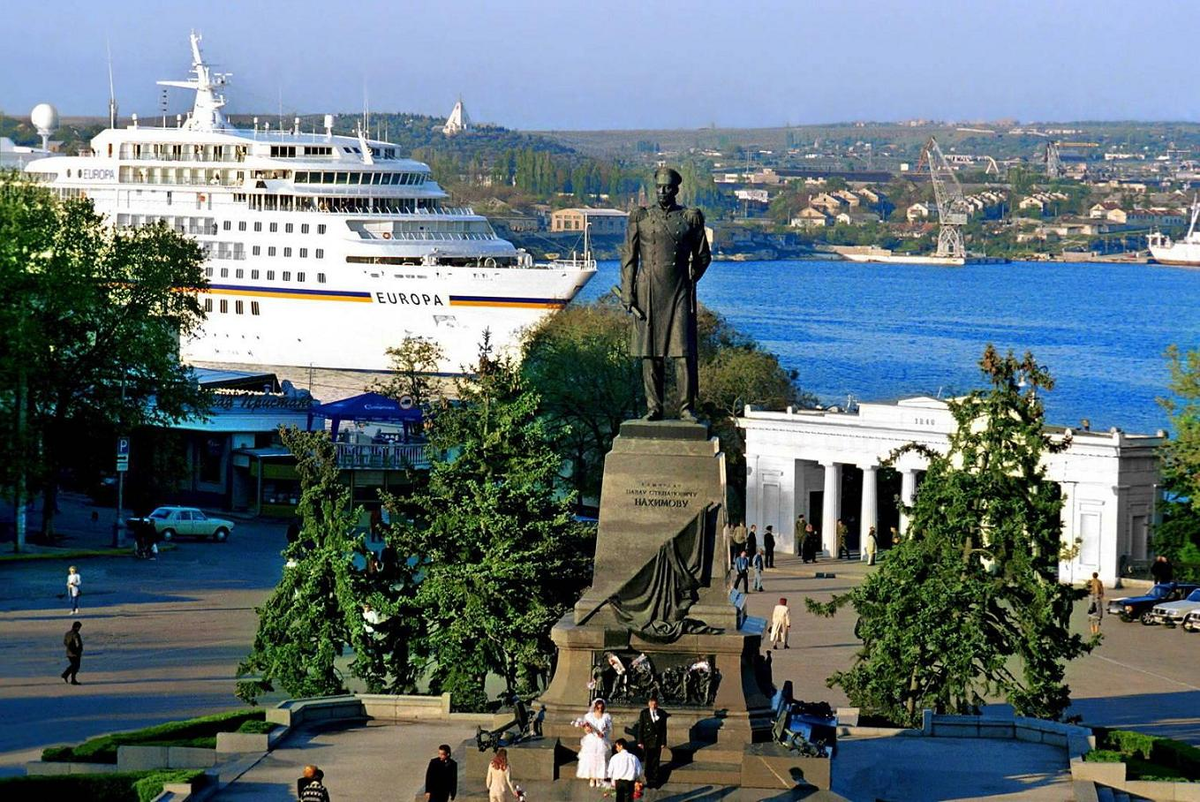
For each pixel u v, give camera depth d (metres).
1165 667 110.88
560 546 90.44
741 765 66.94
